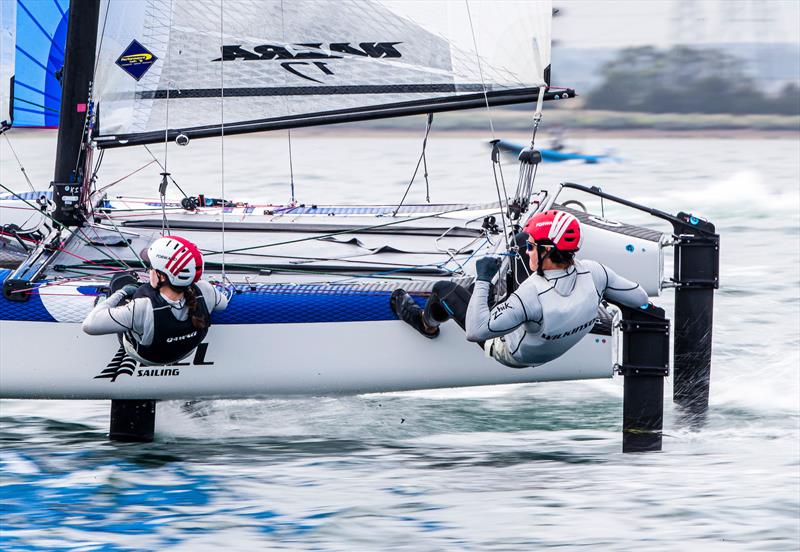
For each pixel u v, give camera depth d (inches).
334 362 847.7
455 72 909.2
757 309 1280.8
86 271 914.1
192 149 3570.4
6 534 663.1
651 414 840.3
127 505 716.0
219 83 906.1
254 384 844.6
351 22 904.3
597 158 3383.4
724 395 1008.9
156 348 773.3
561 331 765.3
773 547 642.8
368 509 709.9
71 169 897.5
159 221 1051.3
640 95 5565.9
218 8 898.1
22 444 855.1
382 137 4746.6
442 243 1035.9
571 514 700.0
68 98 888.9
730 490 745.0
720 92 5561.0
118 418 866.1
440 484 762.8
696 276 1040.2
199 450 848.9
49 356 829.2
